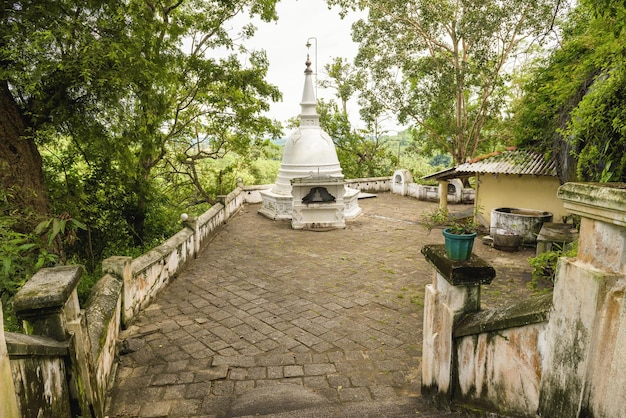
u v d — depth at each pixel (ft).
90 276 26.84
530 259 19.04
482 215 43.16
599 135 14.78
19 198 26.53
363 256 34.06
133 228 37.50
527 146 36.65
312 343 18.20
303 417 11.25
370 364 16.33
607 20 15.52
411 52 61.31
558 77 25.31
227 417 12.38
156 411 13.12
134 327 19.76
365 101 65.31
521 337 8.33
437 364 11.70
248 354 17.21
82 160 34.09
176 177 68.18
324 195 45.34
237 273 29.37
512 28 52.95
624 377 6.00
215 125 58.44
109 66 27.04
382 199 67.97
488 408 9.58
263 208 55.16
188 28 47.06
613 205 5.88
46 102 27.14
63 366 9.60
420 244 38.11
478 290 10.68
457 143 67.62
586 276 6.48
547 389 7.55
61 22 25.34
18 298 8.90
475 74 57.36
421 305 22.80
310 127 55.01
